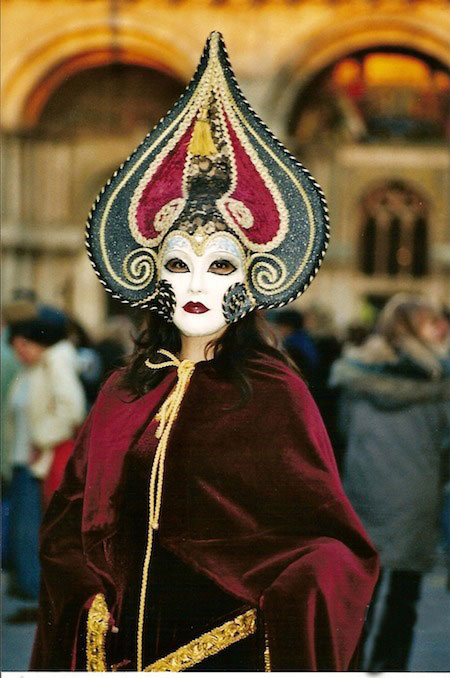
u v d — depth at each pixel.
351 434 6.55
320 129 26.89
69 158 26.22
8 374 8.09
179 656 3.41
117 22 23.73
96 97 26.09
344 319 26.97
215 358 3.58
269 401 3.47
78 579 3.48
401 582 6.45
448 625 7.56
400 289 27.97
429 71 26.12
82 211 26.39
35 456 7.81
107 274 3.66
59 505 3.61
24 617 7.61
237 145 3.59
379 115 27.20
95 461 3.55
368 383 6.54
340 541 3.41
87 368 9.42
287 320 8.66
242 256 3.55
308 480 3.41
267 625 3.31
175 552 3.43
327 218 3.56
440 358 6.91
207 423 3.47
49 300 26.27
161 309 3.60
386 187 27.91
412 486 6.46
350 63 25.72
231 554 3.41
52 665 3.46
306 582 3.31
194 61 23.56
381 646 6.44
